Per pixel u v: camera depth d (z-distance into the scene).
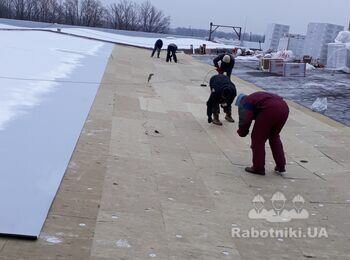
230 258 4.52
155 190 6.20
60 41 31.56
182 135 9.68
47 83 13.00
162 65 26.66
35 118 9.03
